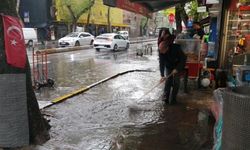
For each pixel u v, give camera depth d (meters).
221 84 9.33
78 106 7.41
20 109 4.71
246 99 2.57
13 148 4.72
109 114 6.74
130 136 5.39
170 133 5.56
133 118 6.46
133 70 14.09
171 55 7.47
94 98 8.30
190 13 17.62
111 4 7.88
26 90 4.83
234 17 9.45
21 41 4.75
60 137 5.29
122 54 23.61
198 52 9.53
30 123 4.92
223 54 9.59
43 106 7.16
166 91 7.72
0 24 4.54
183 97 8.43
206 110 7.06
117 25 57.91
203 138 5.31
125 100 8.09
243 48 8.53
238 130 2.63
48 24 38.88
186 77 9.04
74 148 4.85
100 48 26.19
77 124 6.02
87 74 12.70
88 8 39.62
